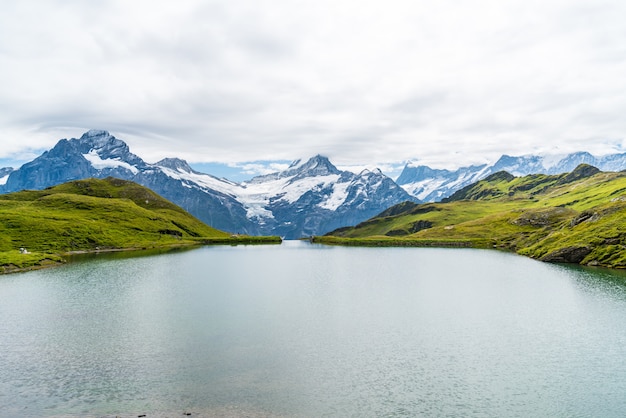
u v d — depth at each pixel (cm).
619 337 6906
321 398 4812
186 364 5744
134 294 10400
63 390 4941
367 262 18450
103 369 5566
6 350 6247
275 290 11119
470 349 6425
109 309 8756
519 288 11244
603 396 4909
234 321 7888
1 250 19038
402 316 8338
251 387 5075
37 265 15875
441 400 4816
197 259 19662
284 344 6594
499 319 8081
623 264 14212
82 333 7062
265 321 7894
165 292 10712
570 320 7956
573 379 5359
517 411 4584
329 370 5609
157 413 4416
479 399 4847
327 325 7662
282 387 5088
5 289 10981
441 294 10538
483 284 11944
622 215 17375
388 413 4512
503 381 5309
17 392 4891
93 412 4431
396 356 6138
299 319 8069
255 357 6044
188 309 8819
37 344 6506
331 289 11300
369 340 6825
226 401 4700
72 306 9006
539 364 5838
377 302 9594
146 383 5147
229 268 16125
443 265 16862
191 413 4419
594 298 9788
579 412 4566
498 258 19350
